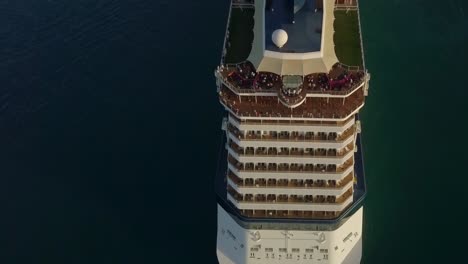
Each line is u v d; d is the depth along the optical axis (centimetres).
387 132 13225
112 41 14988
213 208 12069
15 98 14188
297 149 9531
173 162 12812
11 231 12012
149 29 15138
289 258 10225
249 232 10025
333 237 9969
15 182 12788
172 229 11825
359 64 9681
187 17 15338
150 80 14188
